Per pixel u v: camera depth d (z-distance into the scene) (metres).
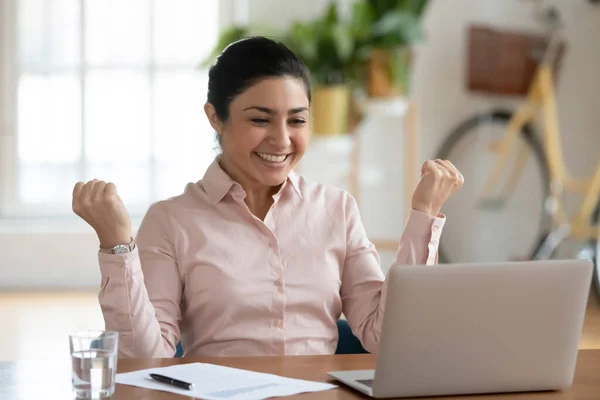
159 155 8.04
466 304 1.93
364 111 7.32
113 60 7.96
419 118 7.97
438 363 1.94
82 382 1.88
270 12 7.79
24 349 5.39
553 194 7.63
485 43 7.75
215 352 2.68
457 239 8.12
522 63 7.76
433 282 1.90
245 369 2.19
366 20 7.23
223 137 2.76
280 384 2.03
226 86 2.69
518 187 8.10
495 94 7.80
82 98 7.98
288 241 2.77
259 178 2.70
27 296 7.43
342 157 7.88
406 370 1.92
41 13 7.91
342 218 2.85
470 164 8.09
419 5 7.32
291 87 2.65
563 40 7.88
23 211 8.05
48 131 8.00
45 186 8.05
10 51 7.93
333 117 7.11
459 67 7.95
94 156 8.02
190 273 2.71
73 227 7.94
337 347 2.85
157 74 8.00
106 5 7.93
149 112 8.02
